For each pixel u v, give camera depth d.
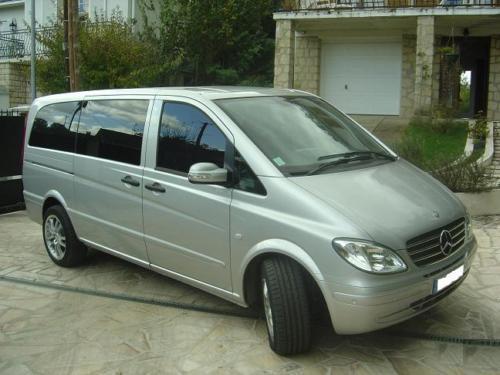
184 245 4.61
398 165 4.73
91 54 15.89
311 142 4.54
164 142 4.84
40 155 6.30
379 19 16.00
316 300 4.04
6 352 4.28
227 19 20.30
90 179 5.54
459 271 4.05
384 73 18.73
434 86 17.69
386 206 3.88
